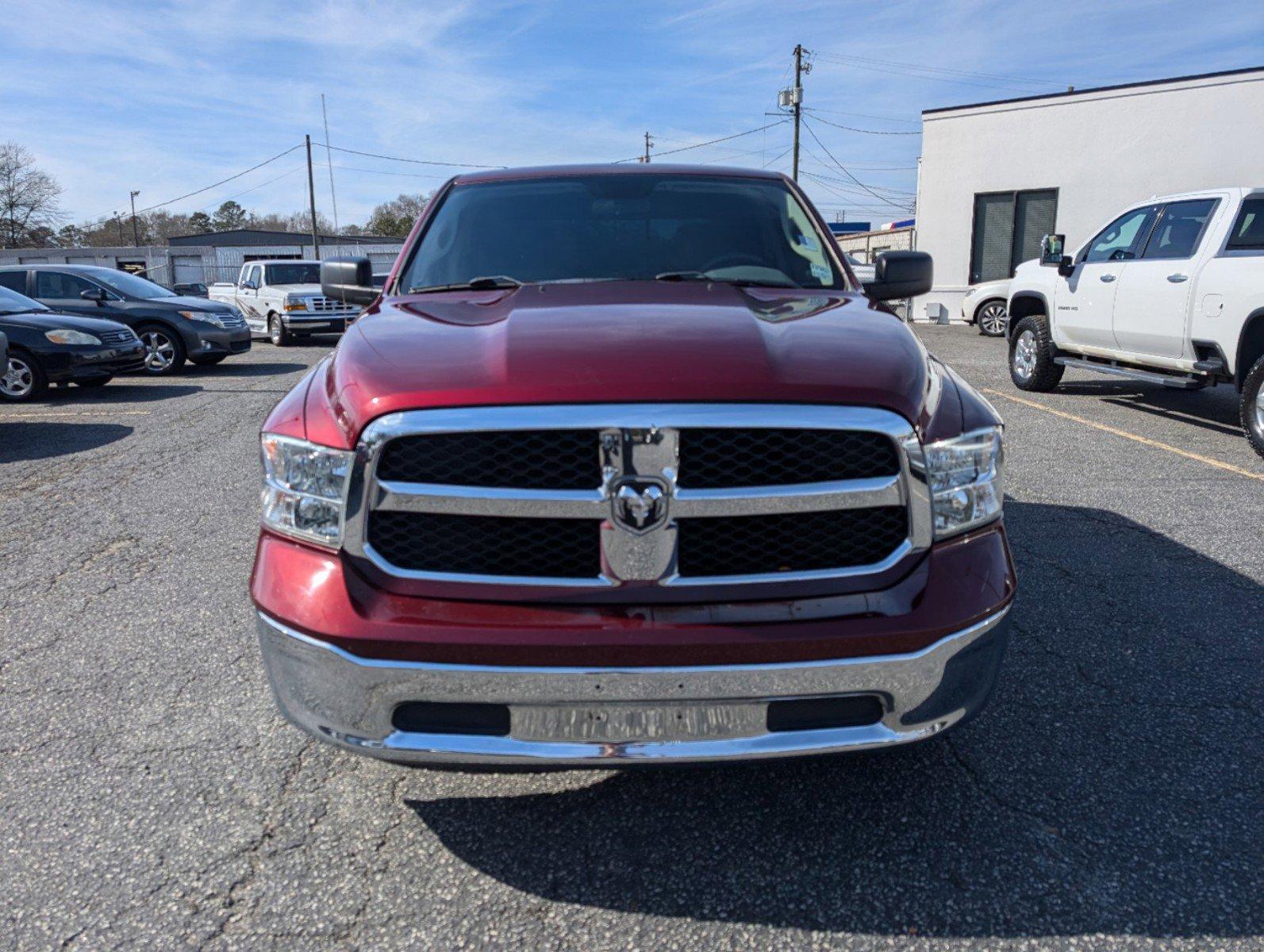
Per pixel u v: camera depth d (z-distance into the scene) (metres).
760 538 2.02
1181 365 7.38
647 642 1.92
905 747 2.09
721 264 3.25
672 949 2.01
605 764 2.00
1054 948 2.00
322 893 2.20
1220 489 5.66
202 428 8.37
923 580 2.07
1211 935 2.03
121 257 47.81
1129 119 16.97
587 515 1.96
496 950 2.02
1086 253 8.77
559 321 2.38
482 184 3.71
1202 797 2.53
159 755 2.80
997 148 18.28
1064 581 4.14
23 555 4.74
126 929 2.08
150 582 4.32
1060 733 2.87
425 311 2.73
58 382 10.38
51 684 3.28
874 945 2.02
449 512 1.99
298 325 17.64
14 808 2.54
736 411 1.96
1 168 70.31
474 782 2.65
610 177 3.67
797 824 2.44
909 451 2.04
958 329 18.17
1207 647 3.45
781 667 1.95
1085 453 6.68
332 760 2.77
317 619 2.02
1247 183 16.31
